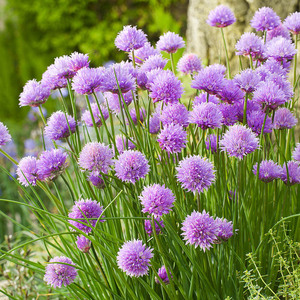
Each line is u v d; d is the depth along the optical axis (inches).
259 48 30.3
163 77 26.5
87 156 25.1
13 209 56.6
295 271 26.9
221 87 26.3
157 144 29.7
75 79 26.5
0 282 39.9
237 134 25.0
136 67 29.1
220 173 27.9
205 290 26.8
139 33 29.2
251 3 40.4
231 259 26.2
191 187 24.4
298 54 38.4
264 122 26.1
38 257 42.0
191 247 26.0
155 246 27.5
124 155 24.8
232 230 26.4
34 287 36.3
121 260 24.0
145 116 30.0
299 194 30.7
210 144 28.2
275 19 32.2
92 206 25.8
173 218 27.9
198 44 45.5
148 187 24.1
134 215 26.8
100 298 28.0
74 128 28.2
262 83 26.5
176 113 26.4
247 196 28.1
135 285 27.1
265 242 28.5
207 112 25.6
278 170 26.8
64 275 26.5
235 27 41.4
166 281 26.6
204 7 43.9
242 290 27.0
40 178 27.2
